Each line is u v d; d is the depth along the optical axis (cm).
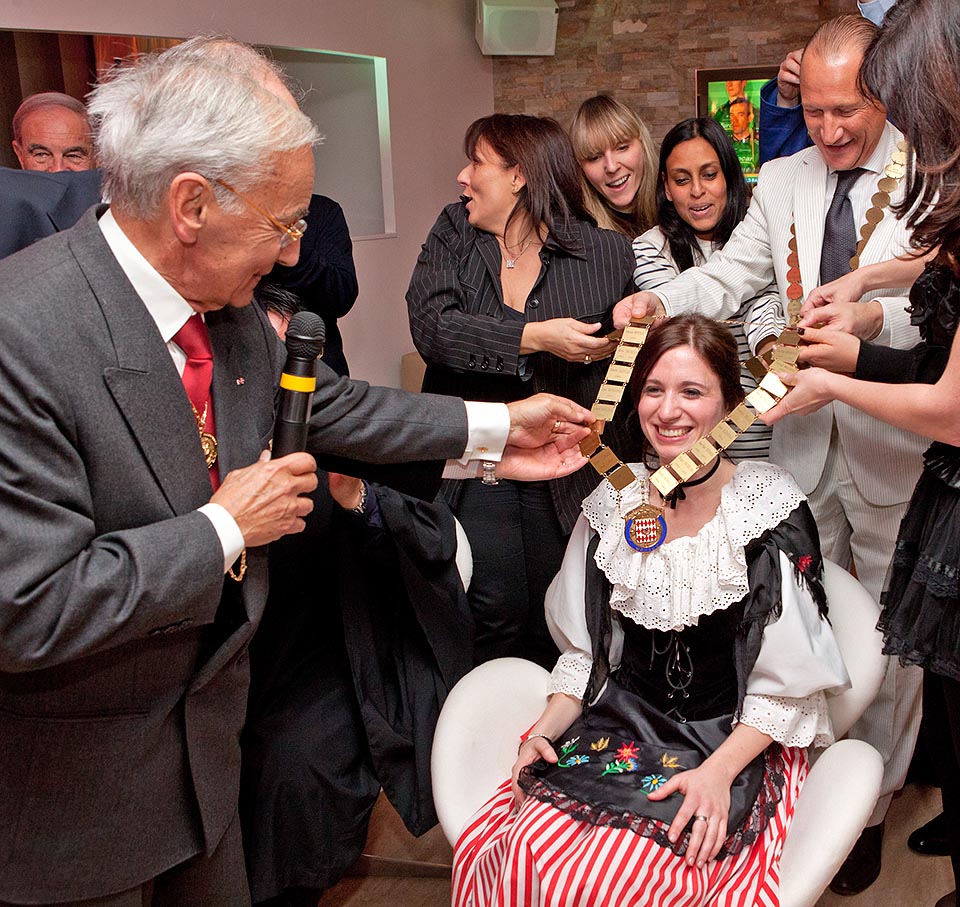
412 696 225
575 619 200
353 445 177
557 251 248
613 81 552
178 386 140
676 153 268
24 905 150
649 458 204
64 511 129
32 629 126
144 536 133
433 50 521
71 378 130
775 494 184
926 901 228
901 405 166
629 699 190
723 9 527
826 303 208
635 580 187
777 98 278
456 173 558
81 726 143
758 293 252
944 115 142
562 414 187
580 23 550
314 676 225
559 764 185
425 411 182
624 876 165
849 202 227
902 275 208
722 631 185
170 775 155
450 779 193
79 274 133
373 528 221
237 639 152
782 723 178
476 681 204
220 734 160
